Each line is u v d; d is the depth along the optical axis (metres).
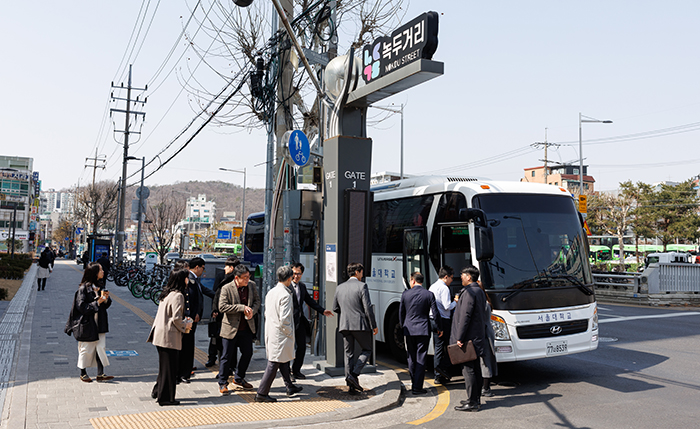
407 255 9.66
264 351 9.77
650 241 67.56
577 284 8.18
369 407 6.33
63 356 8.82
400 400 6.98
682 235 50.91
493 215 8.16
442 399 7.11
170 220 54.41
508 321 7.62
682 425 5.82
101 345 7.26
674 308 18.64
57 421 5.41
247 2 8.95
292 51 10.09
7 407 5.88
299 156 8.27
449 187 8.95
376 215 10.85
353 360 7.00
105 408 5.95
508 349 7.58
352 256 7.94
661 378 8.14
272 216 10.03
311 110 13.27
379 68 7.48
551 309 7.88
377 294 10.44
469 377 6.49
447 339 8.05
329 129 8.52
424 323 7.32
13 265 31.69
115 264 34.34
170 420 5.55
